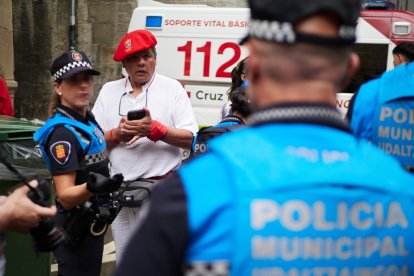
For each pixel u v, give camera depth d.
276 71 0.95
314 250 0.92
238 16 6.32
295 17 0.92
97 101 3.67
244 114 2.78
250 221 0.90
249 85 1.05
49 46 10.78
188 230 0.89
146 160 3.41
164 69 6.56
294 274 0.92
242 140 0.97
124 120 3.28
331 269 0.93
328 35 0.93
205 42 6.42
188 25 6.46
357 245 0.94
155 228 0.90
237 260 0.90
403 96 2.16
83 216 2.61
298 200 0.92
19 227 1.71
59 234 1.87
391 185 0.99
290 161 0.94
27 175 2.97
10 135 3.01
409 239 0.98
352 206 0.94
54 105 2.77
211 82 6.43
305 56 0.93
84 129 2.65
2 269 1.73
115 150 3.46
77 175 2.63
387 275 0.97
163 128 3.32
